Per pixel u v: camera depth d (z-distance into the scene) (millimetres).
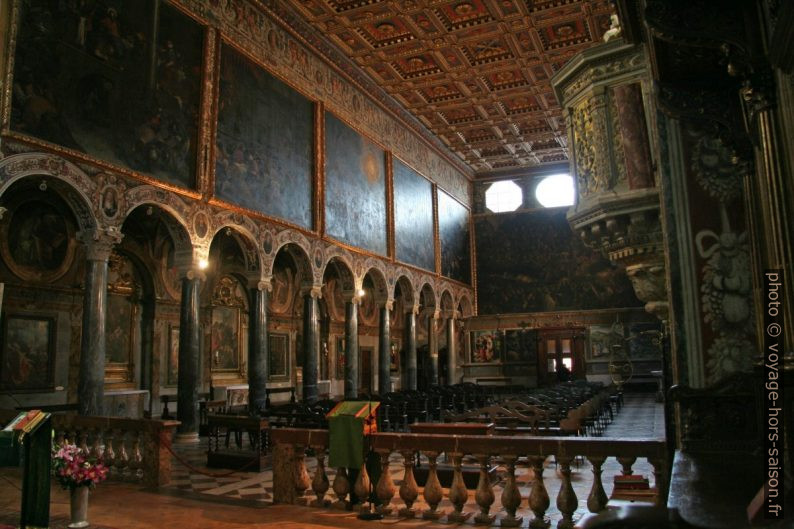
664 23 4660
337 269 24391
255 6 19562
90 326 13484
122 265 21188
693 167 6430
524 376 36688
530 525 6590
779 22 3885
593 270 36781
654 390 33469
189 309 16312
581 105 9781
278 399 27266
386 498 7270
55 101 12992
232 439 16734
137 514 7734
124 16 14883
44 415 7016
